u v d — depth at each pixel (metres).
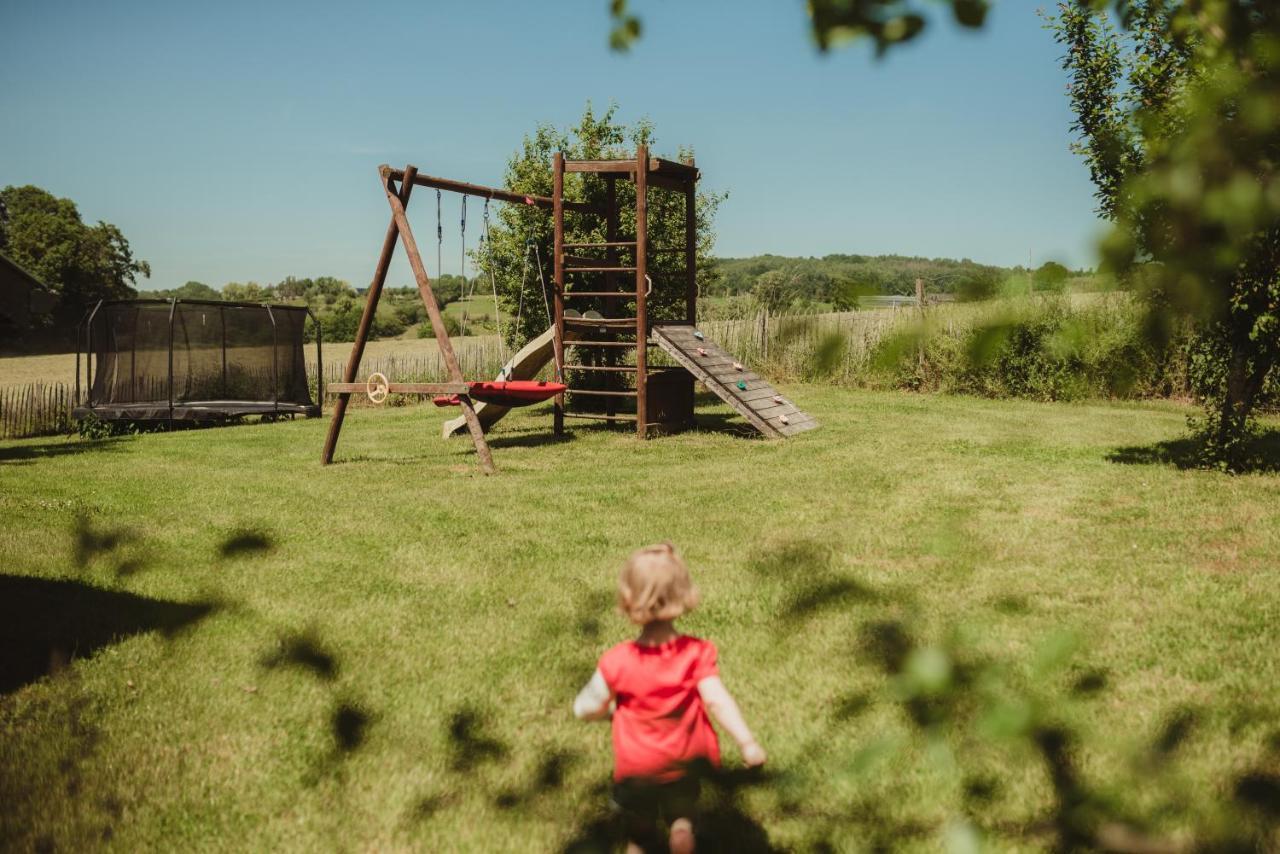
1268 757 3.91
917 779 3.78
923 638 5.19
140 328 23.64
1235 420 10.79
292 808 3.84
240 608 6.25
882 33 1.45
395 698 4.80
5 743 4.35
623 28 2.13
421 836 3.62
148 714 4.68
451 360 11.90
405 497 9.96
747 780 3.87
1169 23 1.50
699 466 11.86
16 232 80.56
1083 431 14.89
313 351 51.47
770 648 5.30
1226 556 7.11
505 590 6.55
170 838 3.64
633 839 3.40
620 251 19.14
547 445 14.36
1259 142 1.16
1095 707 4.39
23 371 50.62
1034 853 3.27
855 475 10.88
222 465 12.98
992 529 8.02
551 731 4.41
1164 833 3.30
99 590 6.70
